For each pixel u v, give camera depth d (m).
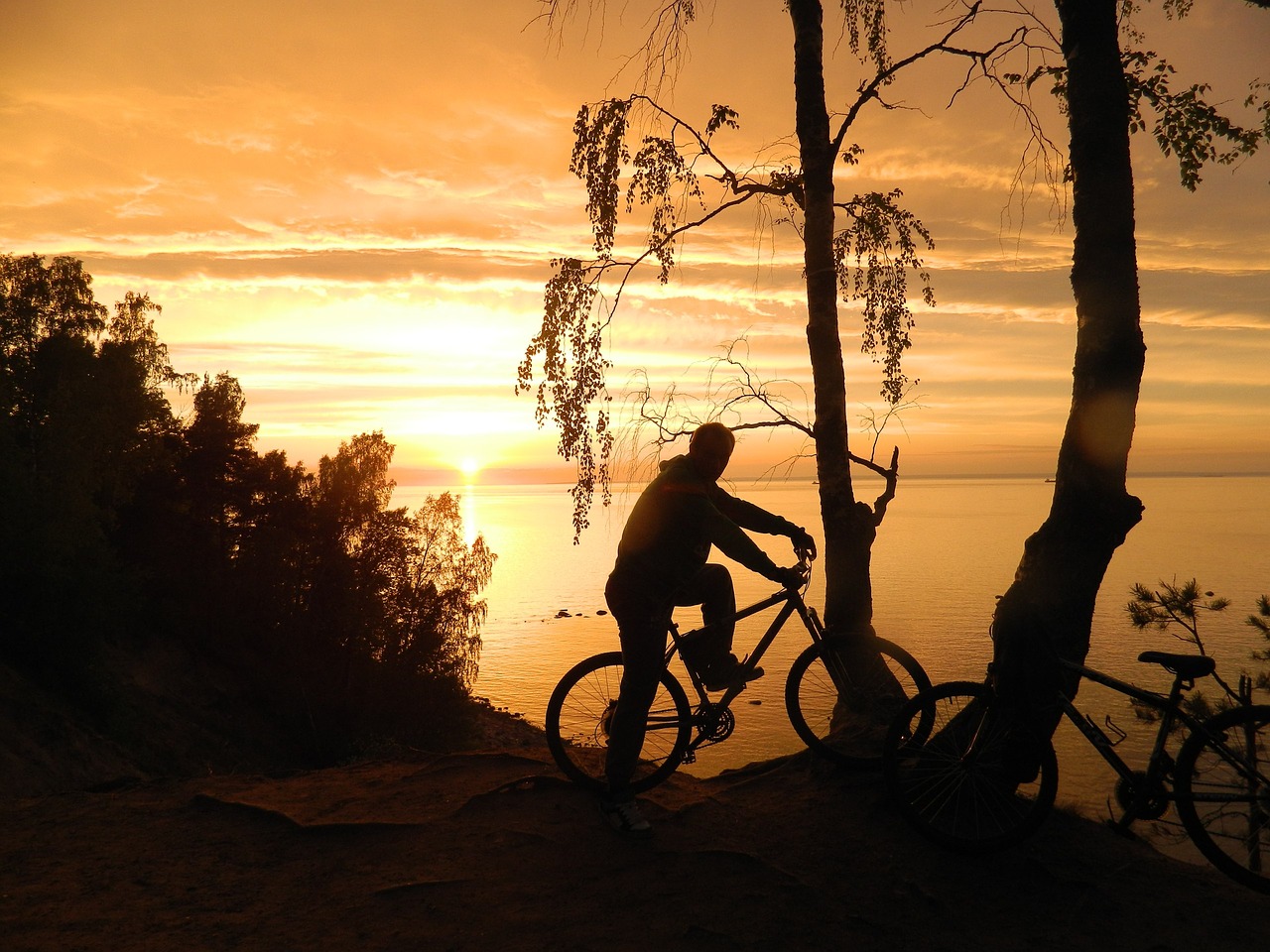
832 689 4.64
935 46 5.84
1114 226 4.48
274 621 39.78
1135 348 4.44
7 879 3.92
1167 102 6.42
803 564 4.40
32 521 28.53
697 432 4.44
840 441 5.59
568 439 6.11
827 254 5.71
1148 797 3.73
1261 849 3.55
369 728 37.09
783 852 3.93
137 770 27.22
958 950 3.31
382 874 3.86
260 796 4.79
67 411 32.06
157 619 37.72
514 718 57.62
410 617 39.84
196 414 43.16
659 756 4.55
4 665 26.75
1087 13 4.61
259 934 3.40
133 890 3.79
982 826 4.08
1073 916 3.53
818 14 5.82
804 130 5.80
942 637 56.16
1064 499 4.54
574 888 3.68
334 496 40.75
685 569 4.27
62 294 35.03
